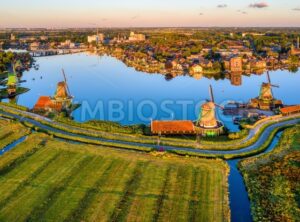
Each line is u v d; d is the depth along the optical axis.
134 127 138.88
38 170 103.06
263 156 113.69
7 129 140.50
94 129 139.00
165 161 109.12
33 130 141.88
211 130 132.25
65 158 111.38
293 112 159.12
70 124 145.25
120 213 82.44
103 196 89.31
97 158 111.38
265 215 82.12
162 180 97.06
